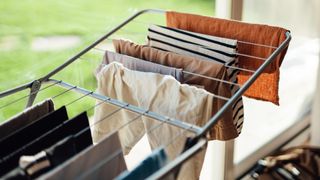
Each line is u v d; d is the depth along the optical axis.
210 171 2.12
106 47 1.60
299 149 2.21
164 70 1.18
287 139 2.71
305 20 2.47
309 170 2.09
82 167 0.88
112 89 1.23
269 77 1.31
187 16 1.36
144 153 1.76
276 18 2.24
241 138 2.36
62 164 0.86
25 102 1.40
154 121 1.14
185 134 1.05
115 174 0.96
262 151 2.50
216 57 1.26
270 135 2.56
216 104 1.10
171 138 1.11
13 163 0.91
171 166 0.84
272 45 1.25
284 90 2.59
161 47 1.35
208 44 1.27
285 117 2.66
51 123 1.02
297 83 2.66
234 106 1.18
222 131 1.15
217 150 2.07
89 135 1.02
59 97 1.52
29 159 0.85
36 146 0.95
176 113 1.11
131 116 1.22
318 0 2.48
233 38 1.30
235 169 2.32
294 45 2.49
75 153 0.93
